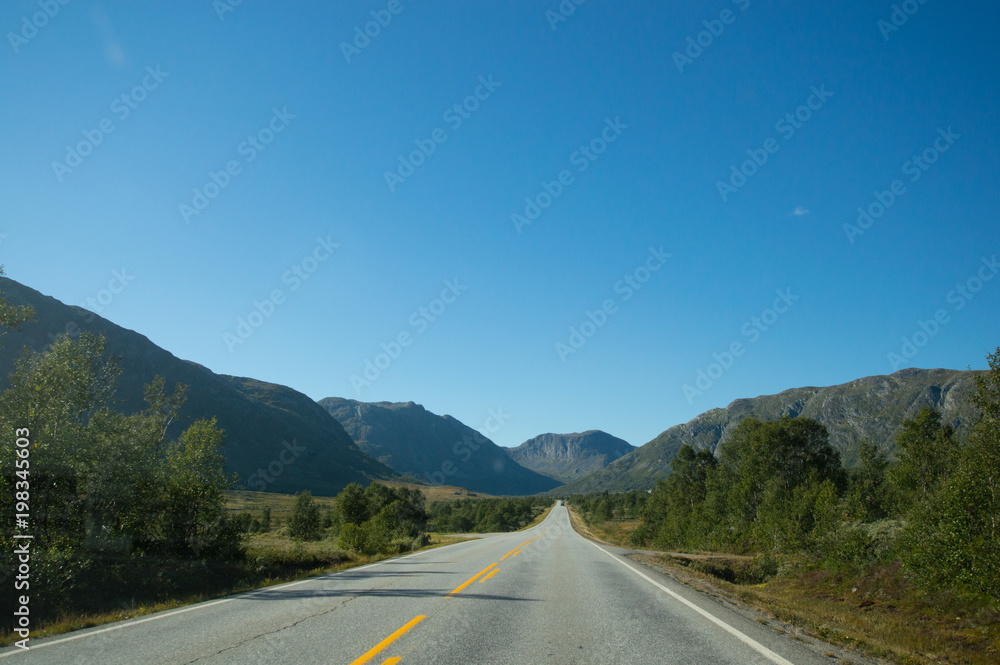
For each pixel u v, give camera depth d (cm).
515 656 664
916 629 1377
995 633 1245
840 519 2661
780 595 2325
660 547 5359
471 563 1967
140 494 1702
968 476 1463
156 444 1780
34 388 1545
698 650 712
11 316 1567
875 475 4816
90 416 1634
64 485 1539
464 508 11394
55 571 1183
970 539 1442
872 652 800
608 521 10256
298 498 5416
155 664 612
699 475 6762
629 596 1211
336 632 779
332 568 1891
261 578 1612
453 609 979
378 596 1136
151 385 1870
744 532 4372
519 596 1164
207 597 1200
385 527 4375
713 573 2984
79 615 1043
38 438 1492
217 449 1900
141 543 1666
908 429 3288
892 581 1884
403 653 665
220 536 1816
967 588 1402
